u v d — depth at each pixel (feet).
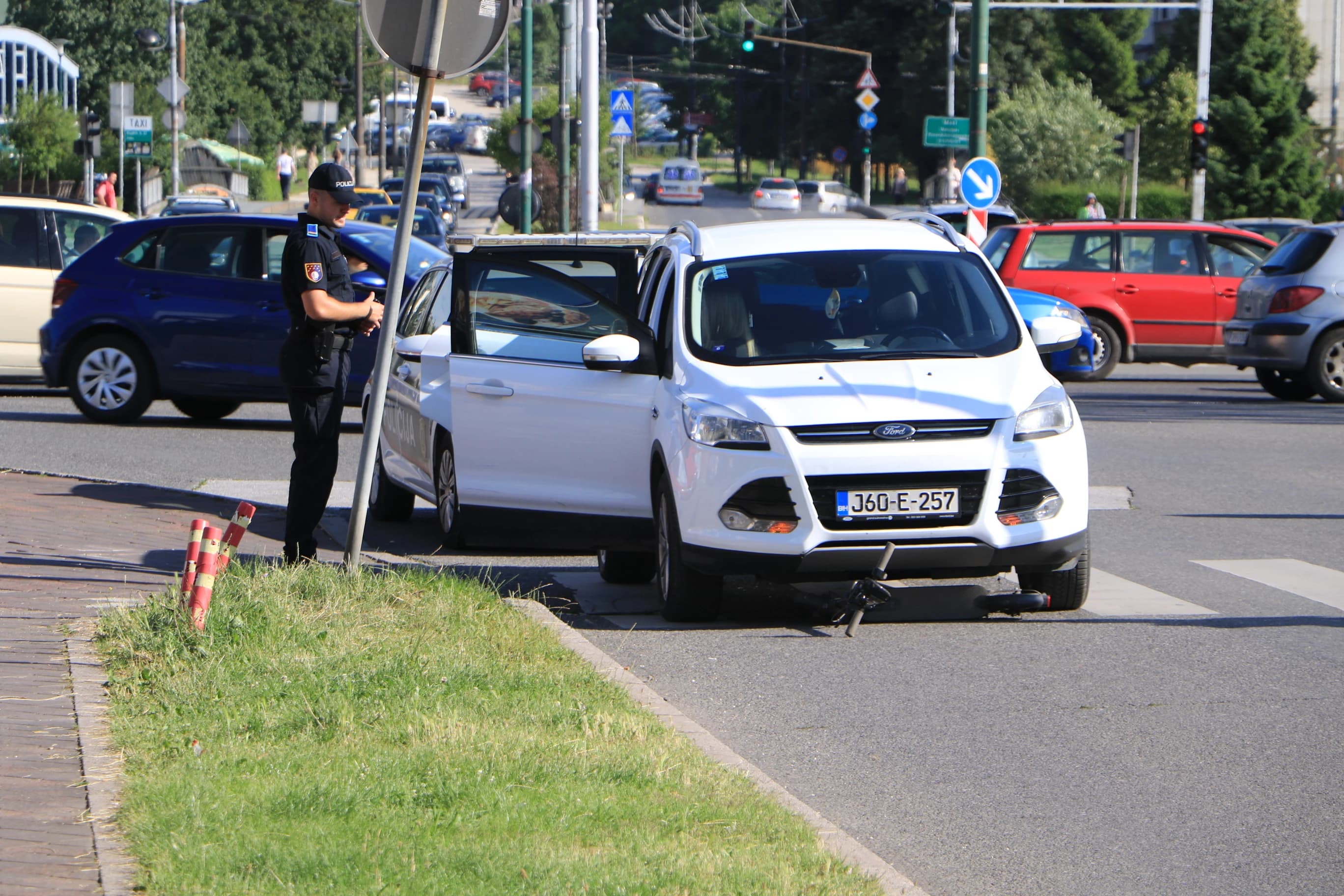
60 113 622.95
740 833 58.54
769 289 107.14
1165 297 268.21
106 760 62.64
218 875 51.11
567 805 59.93
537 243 125.29
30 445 175.73
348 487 158.20
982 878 58.80
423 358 127.75
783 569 96.37
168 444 180.14
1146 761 73.05
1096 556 125.90
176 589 88.69
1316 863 60.34
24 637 81.46
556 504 110.83
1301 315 234.17
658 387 105.60
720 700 83.56
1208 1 460.55
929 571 97.86
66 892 49.37
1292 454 184.44
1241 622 101.76
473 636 87.40
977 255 111.55
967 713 80.89
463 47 95.45
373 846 54.08
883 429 96.27
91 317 194.80
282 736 67.82
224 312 192.34
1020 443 97.76
